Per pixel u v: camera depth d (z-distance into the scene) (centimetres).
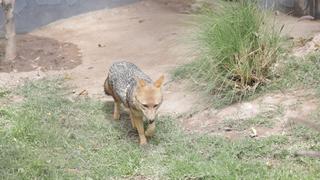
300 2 1628
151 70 1280
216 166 830
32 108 1084
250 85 1083
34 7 1698
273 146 897
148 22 1698
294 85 1062
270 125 968
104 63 1383
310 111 973
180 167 833
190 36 1221
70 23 1728
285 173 799
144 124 1012
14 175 813
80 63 1394
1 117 1041
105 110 1095
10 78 1270
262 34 1098
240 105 1041
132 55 1423
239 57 1070
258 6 1162
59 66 1371
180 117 1052
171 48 1409
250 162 849
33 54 1445
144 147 927
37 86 1214
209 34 1117
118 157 888
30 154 882
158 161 874
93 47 1515
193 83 1143
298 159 850
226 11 1148
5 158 861
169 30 1580
